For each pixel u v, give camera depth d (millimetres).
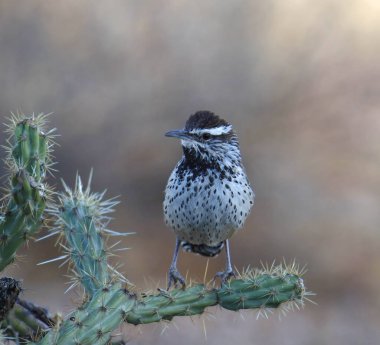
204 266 13797
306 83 15773
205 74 15547
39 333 4809
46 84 14781
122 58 15273
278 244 14250
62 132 14625
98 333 4285
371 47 15922
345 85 15812
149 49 15398
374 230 14516
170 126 15258
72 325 4289
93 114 14922
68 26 15047
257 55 15711
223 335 11539
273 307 4676
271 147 15562
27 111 14555
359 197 15188
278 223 14633
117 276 4812
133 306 4457
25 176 4379
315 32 15883
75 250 4789
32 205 4418
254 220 14586
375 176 15539
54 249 13125
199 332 11367
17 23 14781
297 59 15766
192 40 15602
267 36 15805
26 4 14859
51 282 12789
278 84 15695
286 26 15867
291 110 15742
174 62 15477
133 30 15430
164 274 13680
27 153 4500
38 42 14867
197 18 15688
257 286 4633
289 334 11969
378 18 16047
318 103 15797
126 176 14875
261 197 15039
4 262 4508
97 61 15109
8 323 4801
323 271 13812
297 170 15414
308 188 15156
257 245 14203
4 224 4430
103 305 4355
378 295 13430
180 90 15422
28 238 4500
